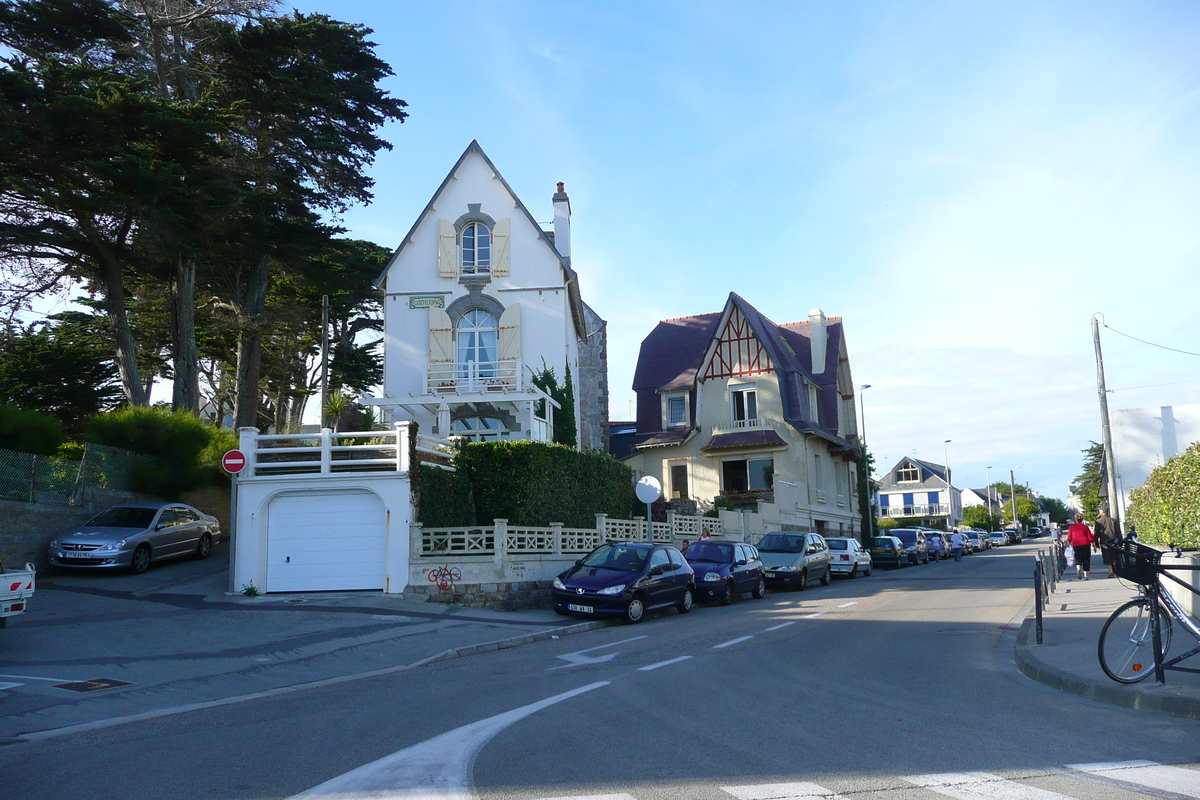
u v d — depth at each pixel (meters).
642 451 40.88
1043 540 103.12
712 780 5.70
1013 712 7.90
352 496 18.27
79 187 22.08
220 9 26.30
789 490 37.34
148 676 10.66
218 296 33.50
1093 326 32.84
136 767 6.34
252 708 8.88
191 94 27.61
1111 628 8.72
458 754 6.44
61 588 18.09
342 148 29.34
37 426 21.80
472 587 18.00
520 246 28.92
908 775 5.79
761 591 22.80
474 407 27.42
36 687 9.79
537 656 12.42
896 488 106.88
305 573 18.06
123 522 20.91
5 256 24.12
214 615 15.50
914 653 11.88
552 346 28.31
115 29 23.20
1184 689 8.16
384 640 13.63
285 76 27.38
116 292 25.73
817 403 42.91
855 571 31.67
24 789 5.80
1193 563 11.73
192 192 22.62
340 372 38.97
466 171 29.56
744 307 40.03
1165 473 17.09
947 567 38.59
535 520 21.50
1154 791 5.41
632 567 17.80
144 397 26.16
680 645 13.00
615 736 6.97
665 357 43.69
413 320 28.58
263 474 18.55
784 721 7.51
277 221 27.59
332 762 6.33
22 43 22.84
